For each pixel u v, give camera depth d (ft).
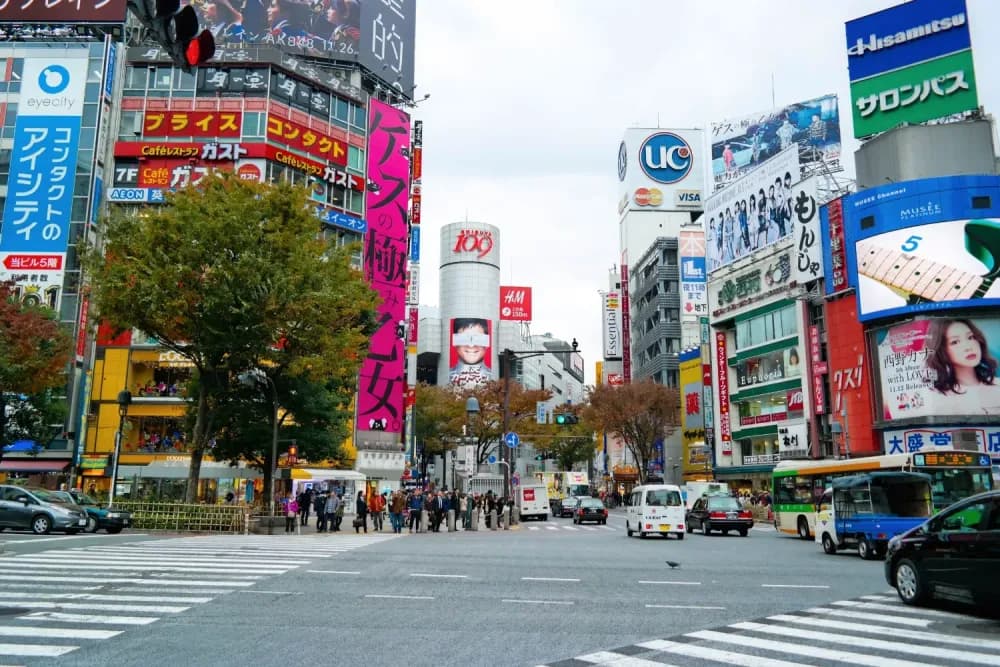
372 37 179.73
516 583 39.93
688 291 226.17
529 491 162.61
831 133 211.82
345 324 95.25
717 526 99.25
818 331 146.92
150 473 135.85
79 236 140.05
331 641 24.25
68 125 144.66
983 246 120.26
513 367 404.98
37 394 117.29
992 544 29.35
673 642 25.09
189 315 81.71
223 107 150.30
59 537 68.90
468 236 427.33
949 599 31.63
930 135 132.36
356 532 97.19
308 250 86.12
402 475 164.04
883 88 140.67
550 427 222.69
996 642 25.75
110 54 148.97
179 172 146.20
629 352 265.95
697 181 290.56
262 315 81.76
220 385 91.04
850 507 63.46
